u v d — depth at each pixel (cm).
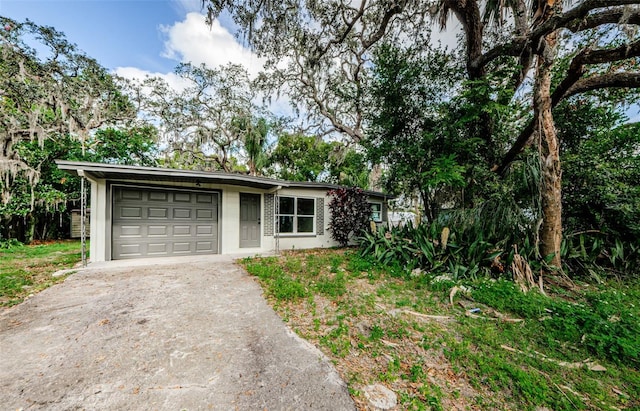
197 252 728
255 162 1512
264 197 852
